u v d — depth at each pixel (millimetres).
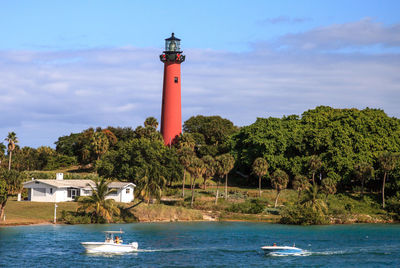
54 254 110062
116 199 190500
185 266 101875
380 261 108438
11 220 152750
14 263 101438
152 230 148125
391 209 192875
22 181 149875
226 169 198875
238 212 189250
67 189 188500
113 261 105250
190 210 182250
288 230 154875
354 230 157125
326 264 105438
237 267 101750
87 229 144875
